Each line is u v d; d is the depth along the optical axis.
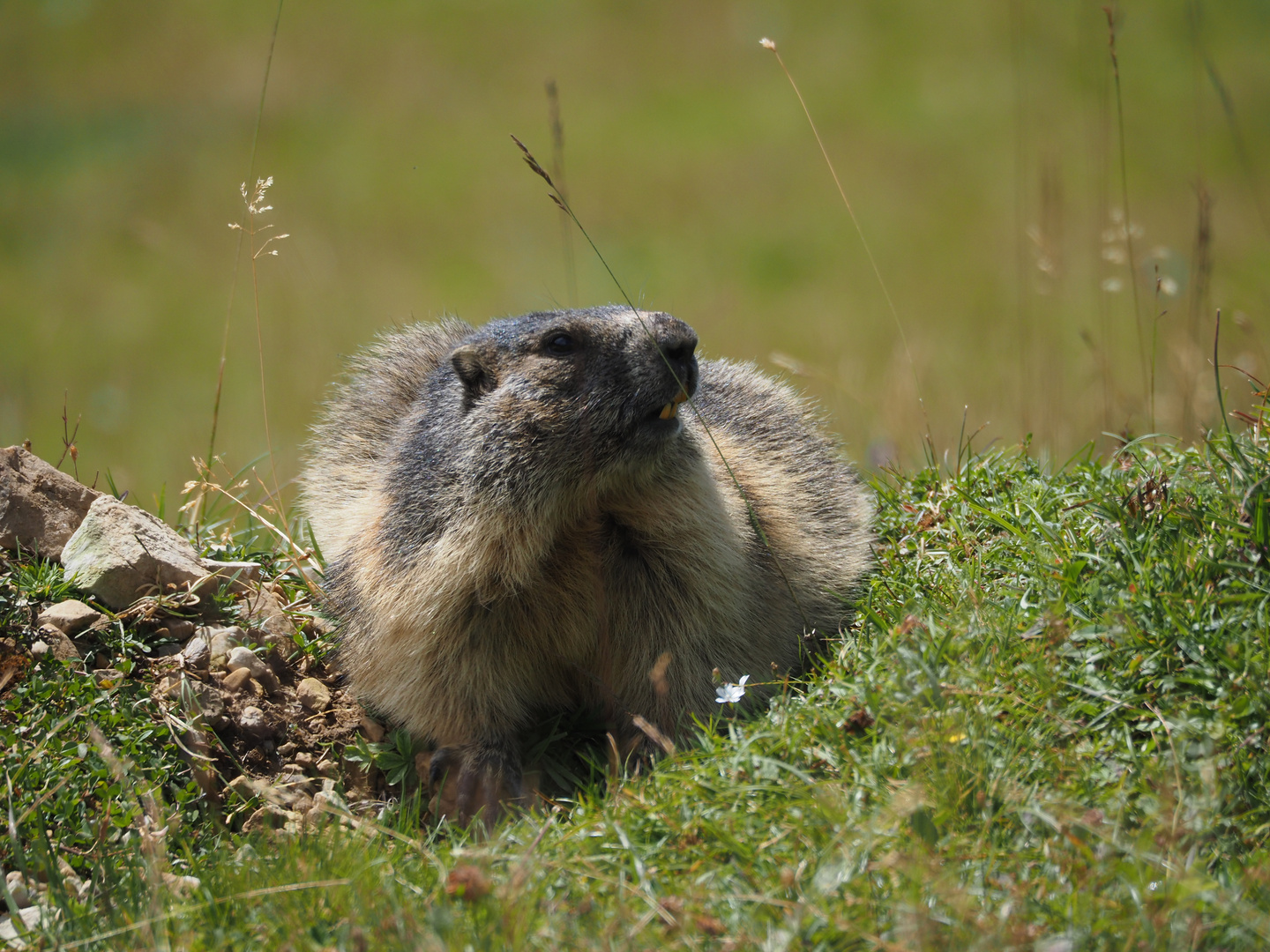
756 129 36.38
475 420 8.73
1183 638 6.97
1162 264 20.38
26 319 26.03
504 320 10.18
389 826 7.91
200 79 43.12
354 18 48.59
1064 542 8.22
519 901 5.79
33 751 7.60
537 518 8.55
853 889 5.74
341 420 11.80
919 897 5.46
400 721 8.91
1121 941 5.32
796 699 7.64
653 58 43.09
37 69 44.50
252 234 10.28
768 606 9.21
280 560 10.66
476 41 45.66
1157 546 7.72
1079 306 22.59
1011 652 7.29
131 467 18.36
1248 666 6.68
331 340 23.48
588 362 8.50
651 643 8.83
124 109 40.38
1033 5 43.41
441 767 8.73
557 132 11.76
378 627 8.87
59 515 9.64
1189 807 6.11
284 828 7.84
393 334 12.71
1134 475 8.59
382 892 6.17
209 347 24.44
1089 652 7.14
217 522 11.38
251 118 39.53
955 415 17.23
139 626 9.05
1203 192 12.97
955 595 8.30
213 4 50.22
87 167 35.66
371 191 33.28
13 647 8.27
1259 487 7.49
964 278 25.30
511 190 33.00
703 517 8.76
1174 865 5.76
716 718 8.19
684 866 6.20
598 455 8.47
